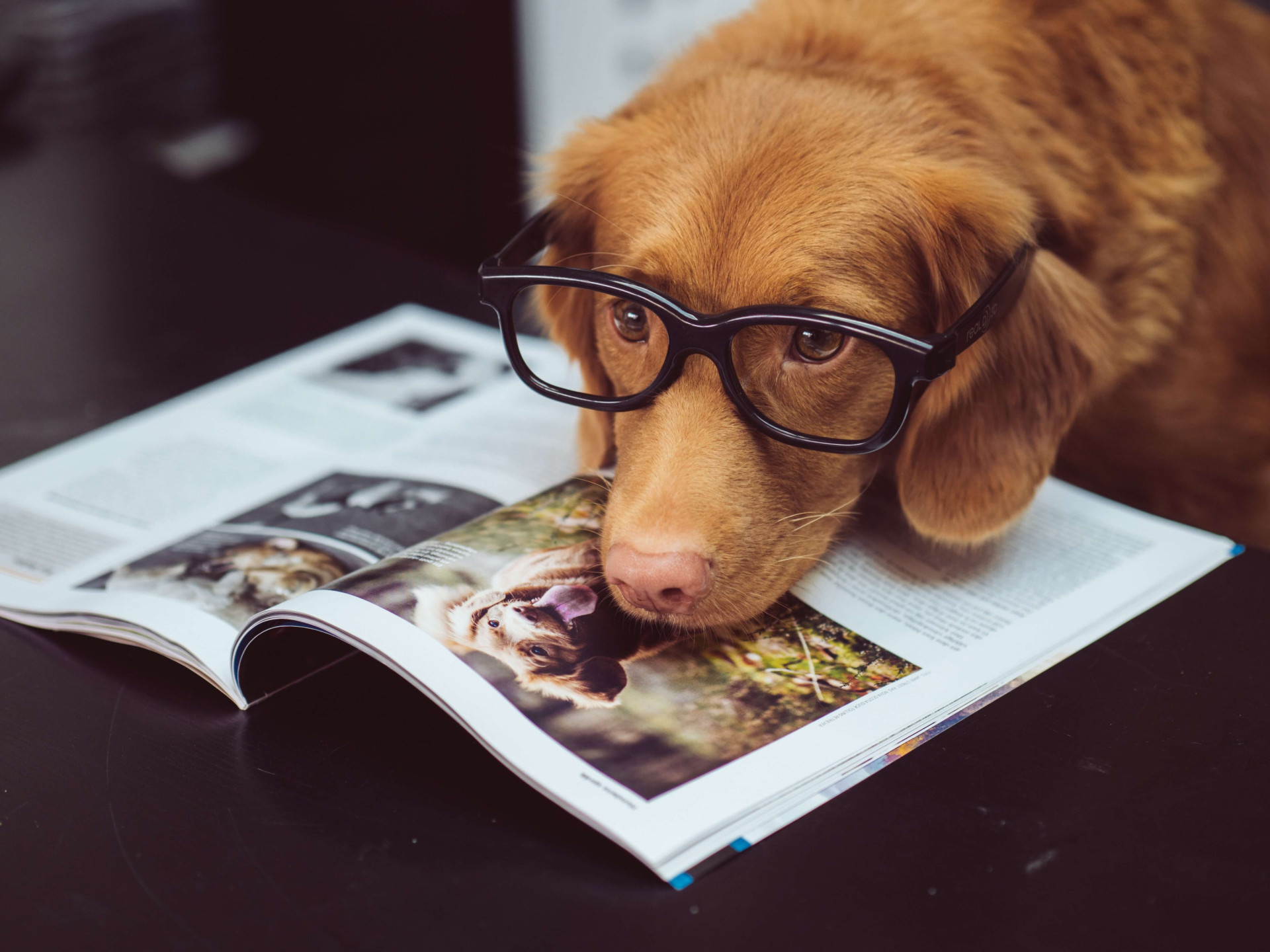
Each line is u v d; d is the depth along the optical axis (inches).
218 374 54.4
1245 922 24.5
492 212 119.0
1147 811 27.4
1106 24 47.3
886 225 37.4
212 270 64.9
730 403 36.4
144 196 74.2
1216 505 55.0
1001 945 24.1
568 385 51.1
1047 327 40.6
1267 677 31.9
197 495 43.3
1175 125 48.3
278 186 112.5
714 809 26.7
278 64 109.6
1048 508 41.1
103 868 26.8
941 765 29.0
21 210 71.3
